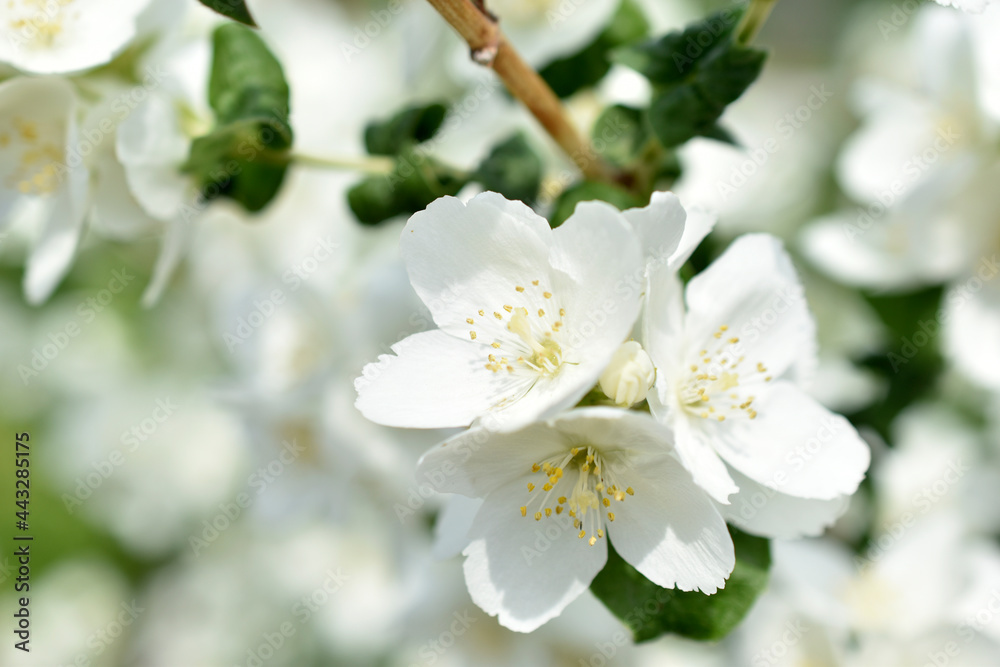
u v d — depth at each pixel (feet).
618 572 0.94
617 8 1.12
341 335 1.13
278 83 1.04
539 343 0.93
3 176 1.04
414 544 1.18
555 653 1.17
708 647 1.18
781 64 1.66
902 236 1.13
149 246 1.47
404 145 1.05
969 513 1.15
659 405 0.92
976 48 1.07
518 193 1.05
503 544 0.93
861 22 1.61
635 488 0.93
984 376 1.10
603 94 1.18
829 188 1.40
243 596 1.51
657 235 0.91
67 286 1.58
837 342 1.23
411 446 1.11
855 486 0.93
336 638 1.36
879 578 1.11
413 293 1.09
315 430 1.14
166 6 1.03
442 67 1.22
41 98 1.02
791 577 1.09
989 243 1.09
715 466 0.93
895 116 1.15
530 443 0.92
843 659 1.10
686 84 0.98
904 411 1.16
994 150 1.07
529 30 1.13
